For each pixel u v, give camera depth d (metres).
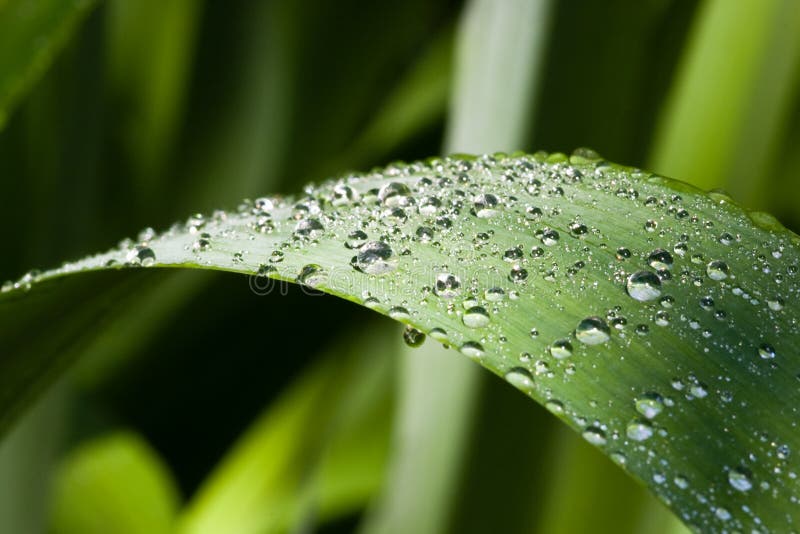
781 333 0.25
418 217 0.26
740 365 0.24
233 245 0.26
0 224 0.37
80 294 0.26
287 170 0.60
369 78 0.60
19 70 0.30
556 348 0.24
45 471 0.35
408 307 0.25
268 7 0.56
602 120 0.32
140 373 0.56
